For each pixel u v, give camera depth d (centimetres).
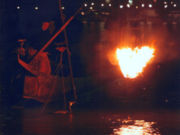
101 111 1015
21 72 1121
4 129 831
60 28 1102
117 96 1197
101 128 835
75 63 1505
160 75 1431
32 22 2261
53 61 1252
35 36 1129
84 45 1848
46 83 1059
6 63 1416
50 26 1106
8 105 1071
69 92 1175
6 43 1762
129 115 967
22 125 867
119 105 1093
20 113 994
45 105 1034
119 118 934
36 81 1053
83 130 819
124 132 798
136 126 851
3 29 2108
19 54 1098
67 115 973
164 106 1077
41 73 1061
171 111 1012
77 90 1224
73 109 1046
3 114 979
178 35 2191
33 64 1066
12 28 2158
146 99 1166
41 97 1048
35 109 1047
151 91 1248
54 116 961
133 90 1261
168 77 1418
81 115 973
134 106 1077
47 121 907
